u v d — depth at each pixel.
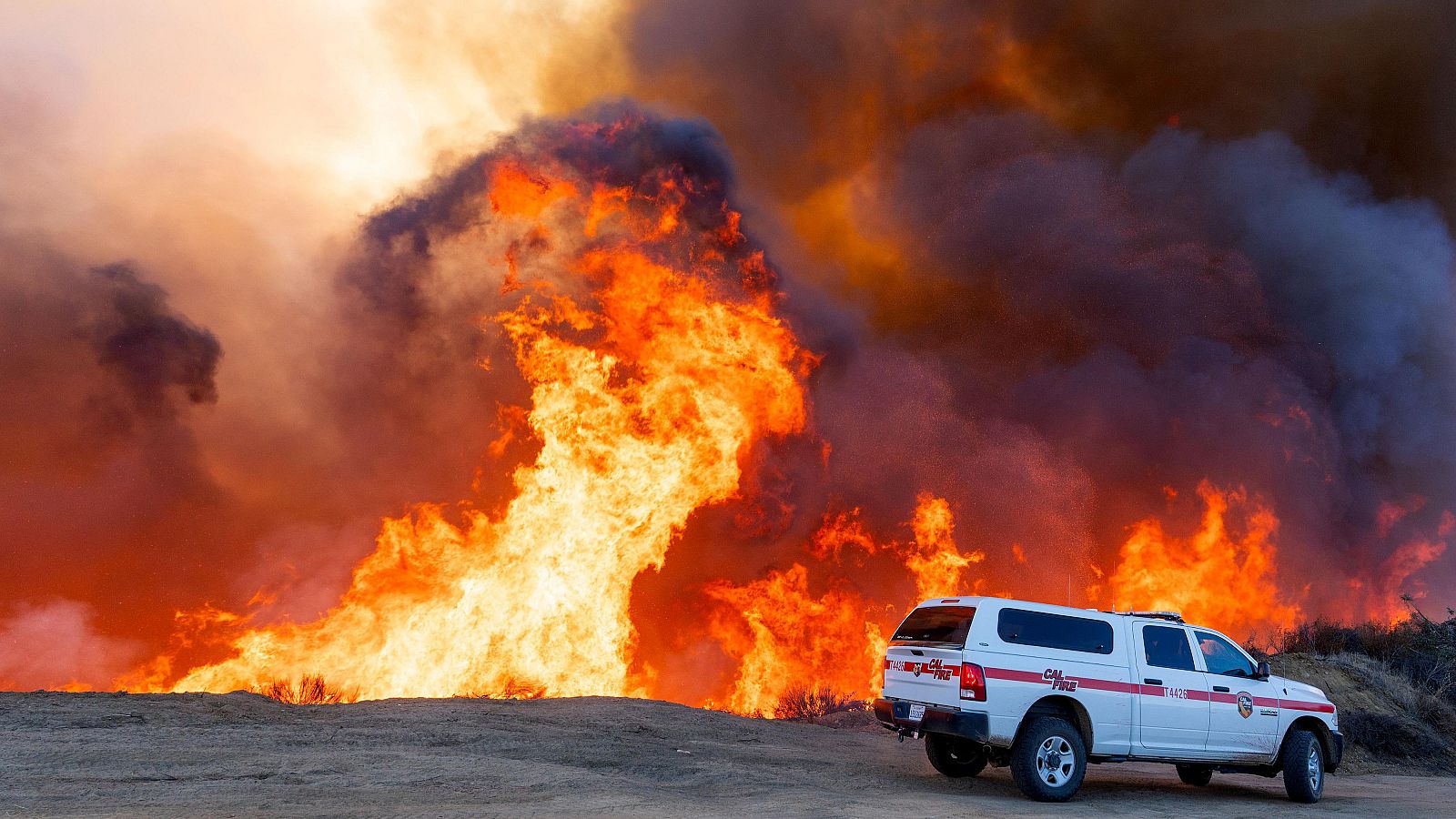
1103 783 10.74
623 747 10.77
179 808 6.44
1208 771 11.30
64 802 6.54
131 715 10.47
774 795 8.26
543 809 6.93
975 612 9.10
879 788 9.15
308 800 6.93
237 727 10.41
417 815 6.44
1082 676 9.20
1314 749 10.21
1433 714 15.35
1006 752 9.09
